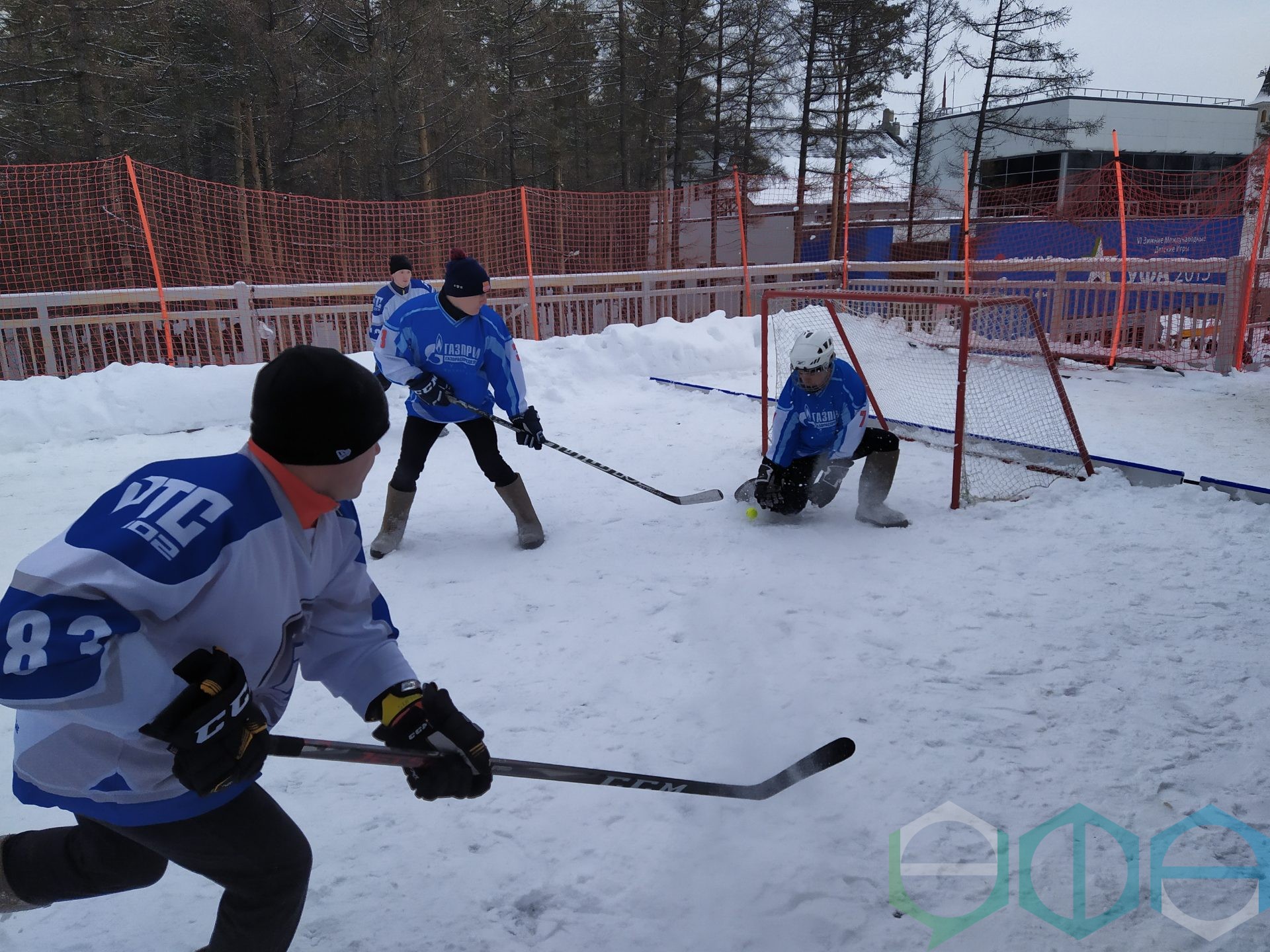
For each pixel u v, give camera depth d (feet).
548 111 75.10
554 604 13.10
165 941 6.81
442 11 64.95
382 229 49.60
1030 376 23.41
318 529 5.10
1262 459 20.45
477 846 7.82
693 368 31.96
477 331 14.58
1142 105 81.61
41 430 24.00
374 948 6.71
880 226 59.41
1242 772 8.44
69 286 45.75
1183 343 33.86
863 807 8.13
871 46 68.49
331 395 4.59
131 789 4.66
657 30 73.72
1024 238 46.93
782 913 6.91
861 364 23.75
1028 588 12.87
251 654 4.85
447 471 20.94
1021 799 8.16
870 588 13.09
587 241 51.13
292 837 5.31
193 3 59.62
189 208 47.57
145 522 4.26
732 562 14.42
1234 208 38.45
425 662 11.36
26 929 6.94
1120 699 9.81
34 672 3.92
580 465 20.99
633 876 7.39
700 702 10.11
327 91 64.54
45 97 58.95
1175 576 13.05
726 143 77.71
